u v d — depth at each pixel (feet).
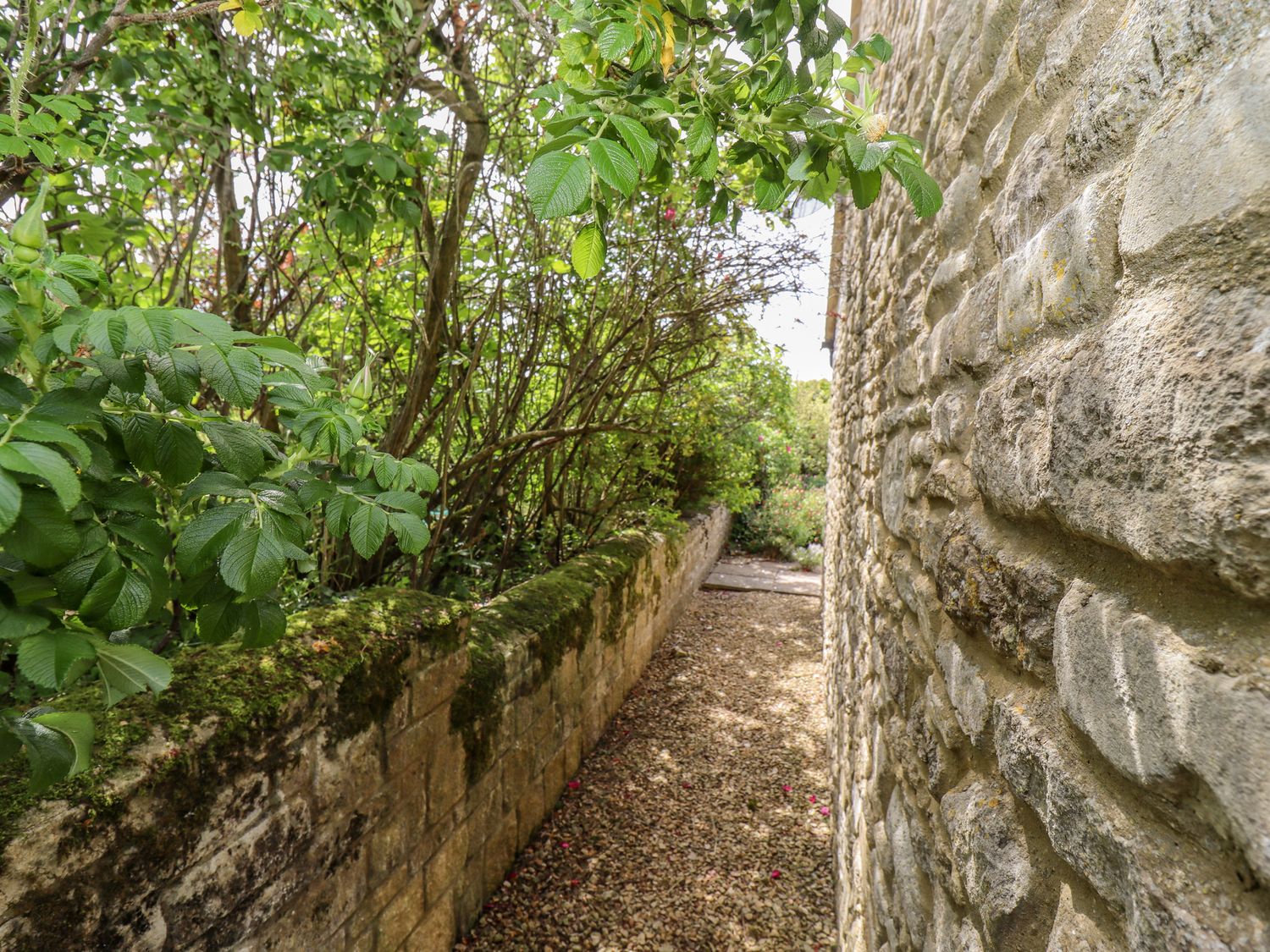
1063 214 2.30
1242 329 1.38
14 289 2.36
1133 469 1.72
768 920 7.68
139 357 2.63
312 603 7.65
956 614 3.27
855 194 3.51
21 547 2.15
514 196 9.73
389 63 7.73
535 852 8.66
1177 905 1.47
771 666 15.75
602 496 15.06
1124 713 1.71
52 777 2.50
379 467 3.51
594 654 11.19
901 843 4.14
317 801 4.90
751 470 26.53
